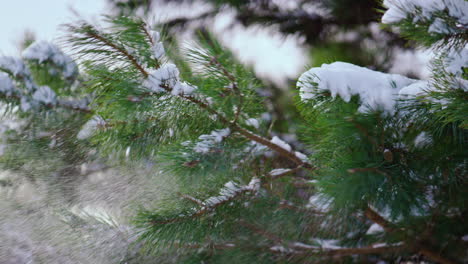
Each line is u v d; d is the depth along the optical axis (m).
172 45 1.83
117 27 1.80
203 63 1.80
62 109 2.01
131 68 1.82
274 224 1.97
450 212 1.92
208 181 1.97
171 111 1.87
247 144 1.94
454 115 1.74
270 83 2.33
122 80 1.81
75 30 1.79
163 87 1.82
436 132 1.80
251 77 1.85
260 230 1.96
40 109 2.00
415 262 2.02
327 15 2.99
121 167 2.06
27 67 1.99
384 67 2.77
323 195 1.75
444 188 1.88
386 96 1.79
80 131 2.02
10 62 1.98
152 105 1.83
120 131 1.91
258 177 1.99
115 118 1.85
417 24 1.73
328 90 1.81
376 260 2.01
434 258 1.95
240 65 1.82
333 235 1.97
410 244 1.94
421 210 1.82
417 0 1.73
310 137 1.86
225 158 1.90
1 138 2.04
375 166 1.72
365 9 2.84
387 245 1.95
